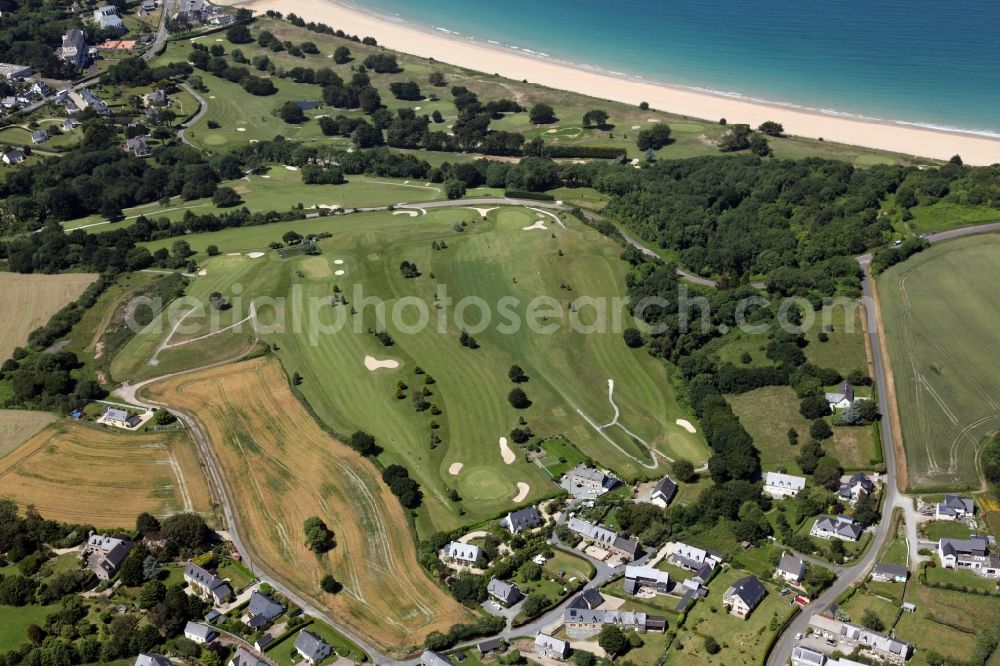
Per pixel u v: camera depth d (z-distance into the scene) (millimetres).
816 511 188750
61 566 181500
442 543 185375
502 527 189625
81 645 162375
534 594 172250
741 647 156375
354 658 158875
